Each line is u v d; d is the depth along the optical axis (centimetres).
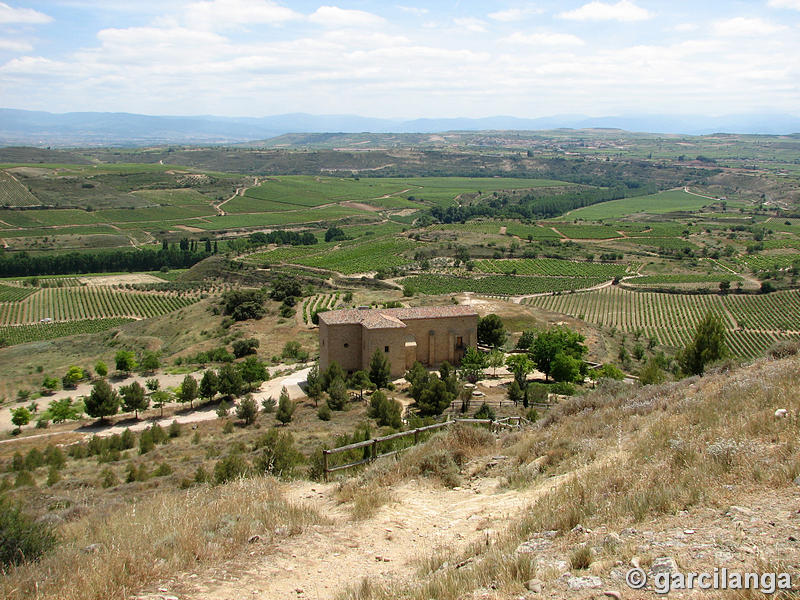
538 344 6750
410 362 6856
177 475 3116
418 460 1906
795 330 12612
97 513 1839
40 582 1069
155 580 1091
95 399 6197
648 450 1445
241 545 1269
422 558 1138
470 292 14500
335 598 980
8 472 4078
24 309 14750
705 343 4334
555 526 1139
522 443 2017
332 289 13562
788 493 1028
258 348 9244
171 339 10875
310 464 2431
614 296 14750
